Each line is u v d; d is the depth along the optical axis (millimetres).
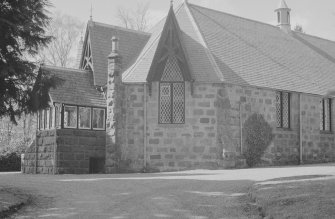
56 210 13305
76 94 28734
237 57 31828
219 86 28281
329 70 38875
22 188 17656
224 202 14156
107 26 33250
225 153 27531
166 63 28469
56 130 27156
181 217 12180
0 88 15977
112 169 27312
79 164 27734
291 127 32406
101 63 31000
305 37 43500
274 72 32969
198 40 31094
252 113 29750
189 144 27906
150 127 28188
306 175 19016
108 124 27797
